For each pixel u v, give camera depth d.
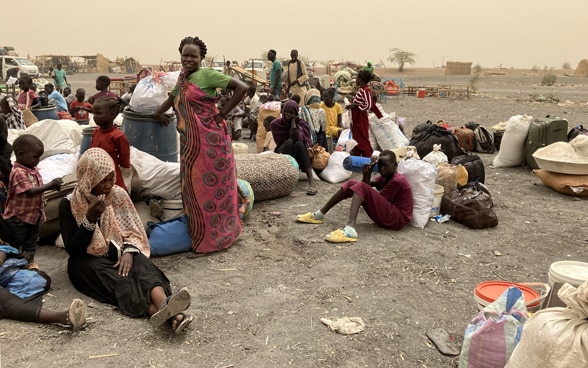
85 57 72.44
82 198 4.33
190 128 5.32
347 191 6.30
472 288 4.87
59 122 7.14
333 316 4.31
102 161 4.26
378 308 4.46
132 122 6.11
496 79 51.47
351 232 5.97
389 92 30.47
